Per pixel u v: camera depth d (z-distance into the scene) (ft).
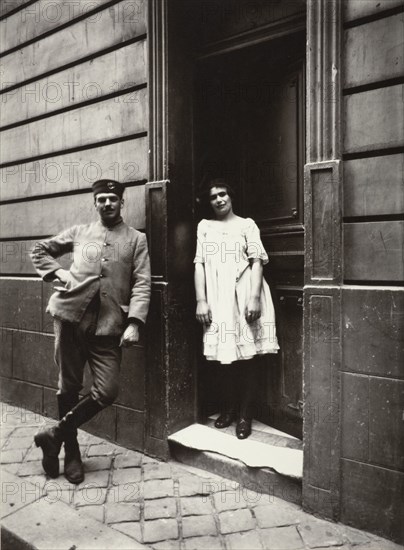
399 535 7.49
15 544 7.64
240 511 8.43
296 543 7.52
